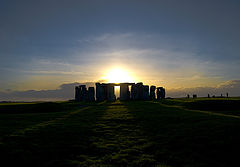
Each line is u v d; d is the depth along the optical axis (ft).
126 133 56.95
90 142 48.78
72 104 166.81
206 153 40.04
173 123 66.59
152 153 41.88
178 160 37.65
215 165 34.96
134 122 71.87
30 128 61.31
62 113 103.40
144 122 70.79
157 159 38.81
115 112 100.53
